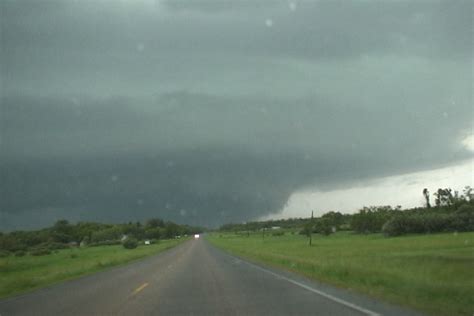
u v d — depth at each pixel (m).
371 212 138.12
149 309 15.89
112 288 24.08
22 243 166.12
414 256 37.88
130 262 53.56
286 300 16.53
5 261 72.12
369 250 52.28
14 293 25.42
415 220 99.25
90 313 15.55
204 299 17.83
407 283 18.50
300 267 31.16
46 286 28.23
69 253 105.69
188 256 56.91
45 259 79.75
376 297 16.12
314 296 17.22
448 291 16.14
